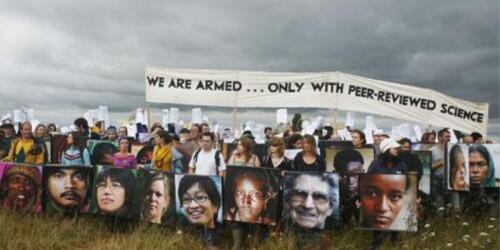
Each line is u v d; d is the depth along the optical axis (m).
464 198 11.19
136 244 8.66
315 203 8.72
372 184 8.62
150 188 9.52
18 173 10.13
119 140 12.18
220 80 16.28
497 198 11.24
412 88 16.03
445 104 16.08
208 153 9.82
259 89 16.22
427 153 10.72
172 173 9.40
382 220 8.57
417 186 8.58
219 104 16.30
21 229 9.31
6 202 10.13
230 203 8.97
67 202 10.01
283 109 16.48
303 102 16.11
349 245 8.76
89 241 9.31
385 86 16.05
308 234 8.83
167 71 16.38
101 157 12.19
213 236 9.29
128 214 9.70
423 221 9.70
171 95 16.33
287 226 8.88
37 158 11.48
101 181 9.88
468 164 10.87
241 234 9.04
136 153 12.23
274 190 8.83
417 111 16.06
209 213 9.17
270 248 8.70
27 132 11.43
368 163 10.85
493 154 11.21
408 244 8.69
